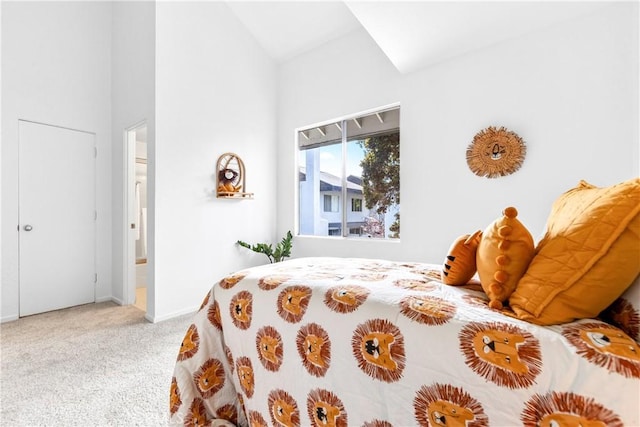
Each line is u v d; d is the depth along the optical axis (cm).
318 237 361
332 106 345
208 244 317
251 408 121
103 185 352
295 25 345
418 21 219
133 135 339
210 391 130
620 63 188
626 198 70
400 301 94
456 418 75
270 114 392
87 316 290
